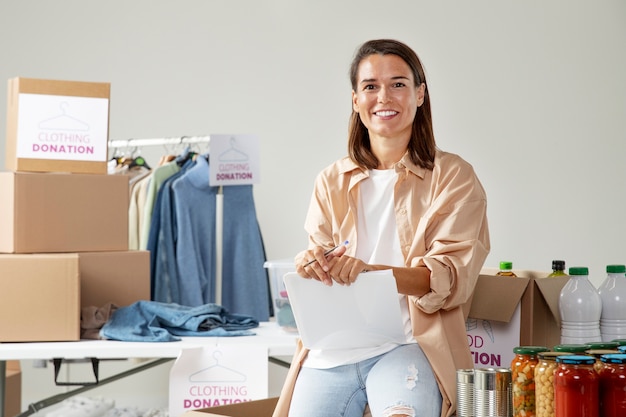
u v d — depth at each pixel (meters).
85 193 3.49
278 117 5.25
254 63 5.25
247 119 5.26
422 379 2.14
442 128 5.12
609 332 2.44
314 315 2.22
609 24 5.04
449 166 2.31
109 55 5.24
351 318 2.20
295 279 2.19
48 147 3.48
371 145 2.44
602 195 5.04
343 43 5.23
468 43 5.12
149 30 5.25
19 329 3.15
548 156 5.06
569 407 1.74
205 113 5.26
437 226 2.27
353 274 2.12
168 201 4.08
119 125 5.25
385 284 2.11
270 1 5.25
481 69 5.11
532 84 5.08
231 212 4.21
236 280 4.20
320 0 5.23
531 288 2.47
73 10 5.23
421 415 2.08
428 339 2.20
